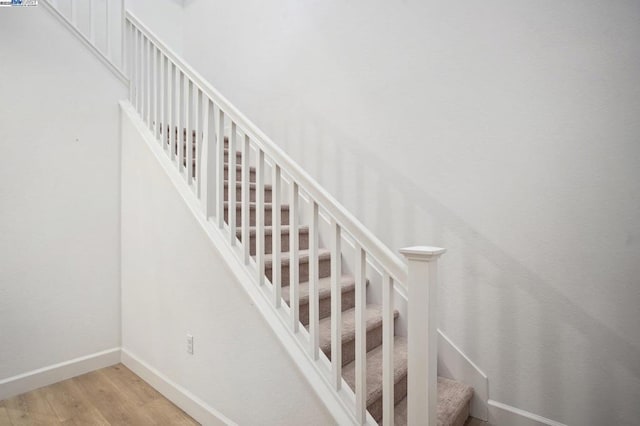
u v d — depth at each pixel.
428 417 1.23
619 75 1.73
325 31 2.85
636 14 1.69
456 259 2.19
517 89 2.00
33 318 2.42
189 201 2.16
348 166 2.69
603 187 1.77
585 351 1.80
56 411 2.14
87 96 2.68
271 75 3.23
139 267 2.61
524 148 1.98
